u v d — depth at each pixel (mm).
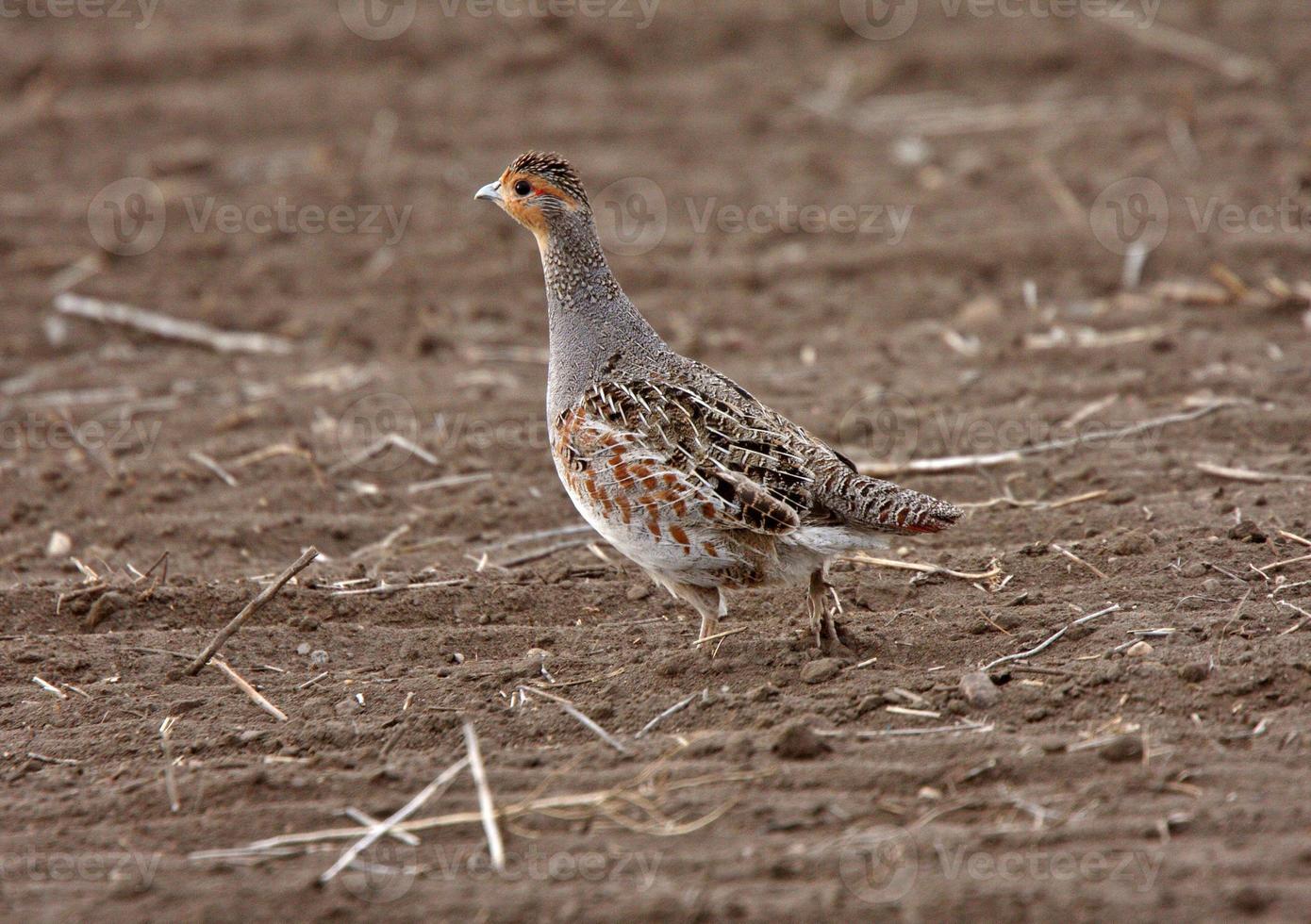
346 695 9328
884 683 8836
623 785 7820
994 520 11500
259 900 6934
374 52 24859
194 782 8172
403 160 21641
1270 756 7660
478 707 9023
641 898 6727
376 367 16297
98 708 9352
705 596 9484
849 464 9008
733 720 8602
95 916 6887
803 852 7039
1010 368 15242
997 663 8992
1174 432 13188
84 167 21703
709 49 25219
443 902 6844
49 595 10922
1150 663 8688
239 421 14852
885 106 23156
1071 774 7660
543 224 10266
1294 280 16750
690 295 17891
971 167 20781
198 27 25703
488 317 17641
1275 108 21469
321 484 13391
